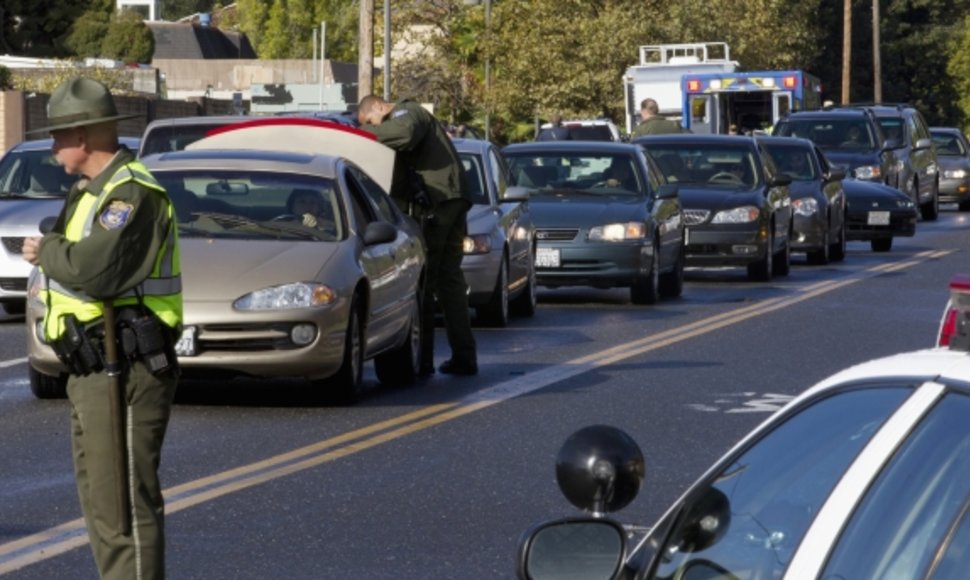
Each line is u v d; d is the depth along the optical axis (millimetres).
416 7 138000
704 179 57781
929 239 81438
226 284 28375
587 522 9023
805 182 64812
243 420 28031
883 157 84312
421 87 137250
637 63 130875
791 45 157000
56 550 19406
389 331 31422
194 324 28109
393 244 31906
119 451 15375
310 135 33594
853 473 7711
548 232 47562
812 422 8398
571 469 9359
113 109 15414
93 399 15430
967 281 8266
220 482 23141
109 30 169875
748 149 58500
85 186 15336
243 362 28266
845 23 178125
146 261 15195
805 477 8141
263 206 30734
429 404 29969
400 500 22094
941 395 7672
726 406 29812
